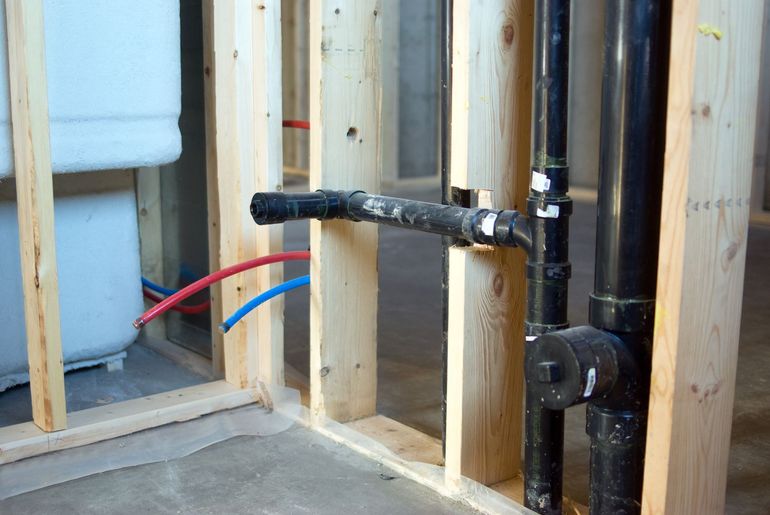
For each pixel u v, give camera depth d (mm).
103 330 2455
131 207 2467
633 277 1365
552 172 1501
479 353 1739
